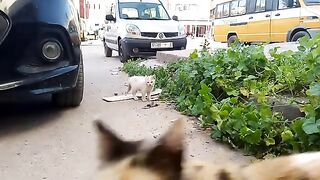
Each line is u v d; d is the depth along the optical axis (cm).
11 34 218
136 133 226
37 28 225
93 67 549
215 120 216
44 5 229
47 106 281
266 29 778
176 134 59
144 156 59
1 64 218
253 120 198
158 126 240
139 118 257
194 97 267
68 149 200
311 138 175
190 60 322
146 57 610
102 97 318
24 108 276
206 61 285
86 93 336
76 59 242
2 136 219
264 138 192
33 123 242
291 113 210
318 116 176
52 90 231
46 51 229
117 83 394
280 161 73
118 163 59
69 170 177
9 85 219
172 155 58
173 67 376
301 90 236
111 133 64
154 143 61
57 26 231
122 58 622
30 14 223
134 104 295
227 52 291
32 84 223
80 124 240
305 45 263
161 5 688
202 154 193
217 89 267
